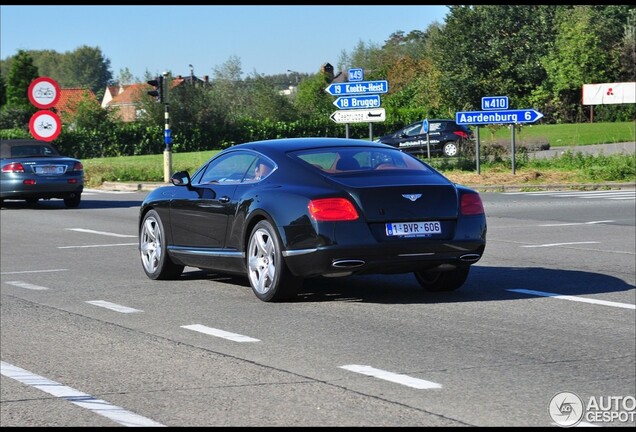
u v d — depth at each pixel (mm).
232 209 11469
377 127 69500
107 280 13070
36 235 19703
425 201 10594
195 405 6605
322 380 7227
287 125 74062
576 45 79438
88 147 69938
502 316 9844
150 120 72625
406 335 8906
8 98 113250
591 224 20094
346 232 10297
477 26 50844
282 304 10773
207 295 11555
